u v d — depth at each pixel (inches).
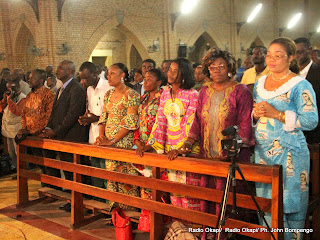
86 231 148.3
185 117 122.1
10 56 534.0
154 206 123.6
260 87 110.6
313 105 100.6
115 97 147.7
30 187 215.0
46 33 460.8
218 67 108.8
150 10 582.2
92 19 507.5
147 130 139.7
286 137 103.7
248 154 112.0
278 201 96.7
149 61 205.5
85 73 166.1
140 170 137.6
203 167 110.0
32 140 168.7
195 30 661.3
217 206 112.5
